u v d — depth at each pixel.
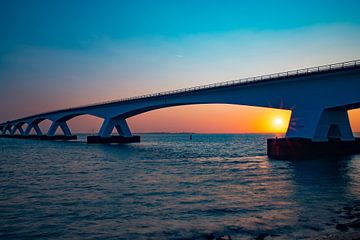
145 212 15.40
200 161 43.97
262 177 26.92
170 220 14.06
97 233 12.48
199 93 63.91
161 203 17.27
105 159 48.31
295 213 14.91
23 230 12.87
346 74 39.84
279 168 33.41
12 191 21.22
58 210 15.89
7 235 12.30
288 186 22.34
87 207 16.48
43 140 139.88
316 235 11.84
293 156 44.47
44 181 25.80
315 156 42.75
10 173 31.42
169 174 29.70
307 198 18.22
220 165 37.84
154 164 40.06
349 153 45.69
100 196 19.31
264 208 15.92
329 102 41.84
